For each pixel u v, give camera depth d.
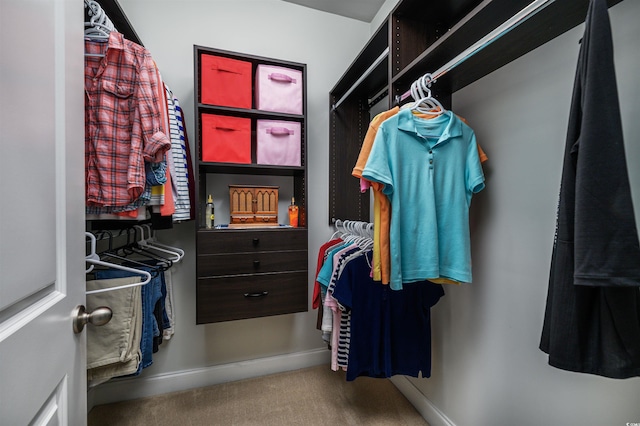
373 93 1.91
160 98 1.04
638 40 0.70
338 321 1.33
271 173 1.83
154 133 0.95
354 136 2.02
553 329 0.64
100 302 0.86
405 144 1.03
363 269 1.26
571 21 0.79
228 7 1.77
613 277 0.50
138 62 0.96
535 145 0.95
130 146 0.93
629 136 0.72
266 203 1.67
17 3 0.43
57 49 0.55
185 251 1.71
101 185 0.89
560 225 0.63
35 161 0.48
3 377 0.39
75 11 0.62
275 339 1.92
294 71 1.64
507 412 1.05
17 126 0.43
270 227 1.61
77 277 0.62
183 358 1.73
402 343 1.27
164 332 1.49
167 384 1.68
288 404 1.58
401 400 1.63
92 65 0.91
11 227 0.41
